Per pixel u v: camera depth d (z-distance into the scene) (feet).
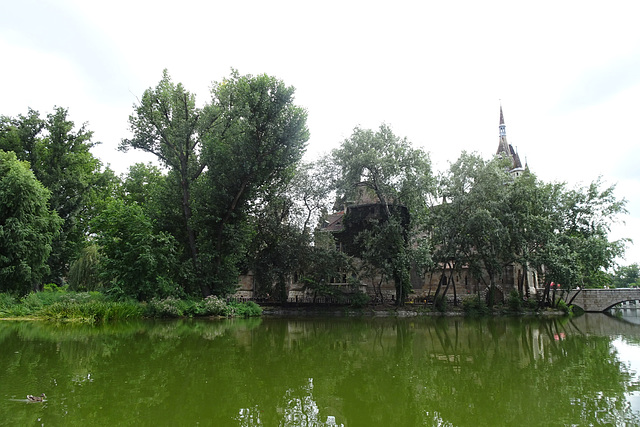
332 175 128.67
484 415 22.41
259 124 95.96
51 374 30.22
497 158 129.49
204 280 97.30
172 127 98.94
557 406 24.08
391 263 120.57
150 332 59.00
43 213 92.07
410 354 44.01
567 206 143.33
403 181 122.01
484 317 116.98
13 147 126.93
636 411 23.00
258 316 102.78
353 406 23.91
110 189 153.79
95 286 113.50
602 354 44.80
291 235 125.70
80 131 138.92
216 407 22.99
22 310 74.95
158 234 92.12
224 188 98.17
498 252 123.65
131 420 20.39
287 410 22.77
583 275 133.28
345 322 92.02
